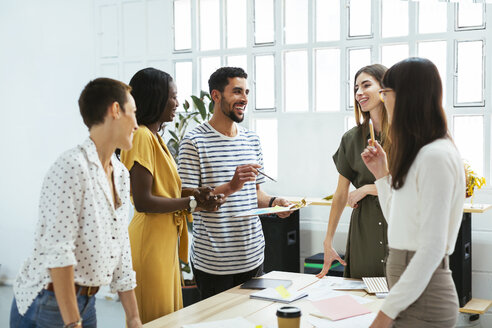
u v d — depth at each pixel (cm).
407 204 155
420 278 146
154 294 234
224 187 257
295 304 226
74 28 554
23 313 169
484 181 396
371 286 242
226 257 269
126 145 178
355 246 268
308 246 493
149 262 233
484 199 434
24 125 568
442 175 146
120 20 545
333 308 213
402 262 157
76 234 164
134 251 234
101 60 553
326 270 273
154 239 235
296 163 498
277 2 500
